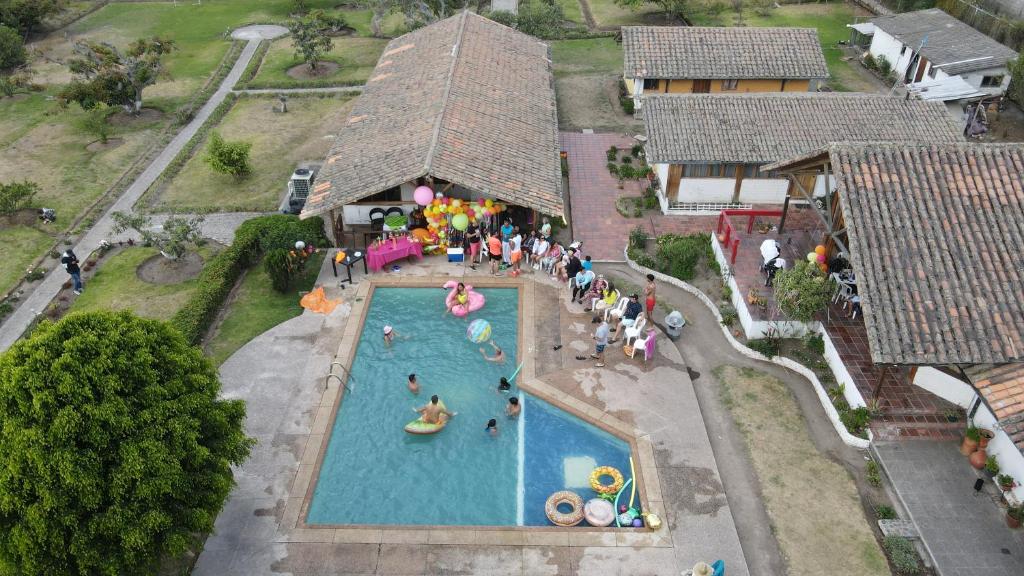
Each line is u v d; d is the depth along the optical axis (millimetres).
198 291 28438
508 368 25234
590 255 31828
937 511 19641
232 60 57438
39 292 30594
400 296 29016
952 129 33938
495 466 21625
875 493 20484
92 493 15531
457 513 20250
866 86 49969
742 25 62156
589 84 51188
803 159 25672
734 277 28234
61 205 37250
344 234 31953
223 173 38969
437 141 31297
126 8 71188
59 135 45156
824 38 58906
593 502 20062
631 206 35594
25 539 14945
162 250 31172
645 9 67625
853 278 25984
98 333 17203
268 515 20000
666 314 28031
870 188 22719
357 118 37656
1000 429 19656
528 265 30500
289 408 23578
